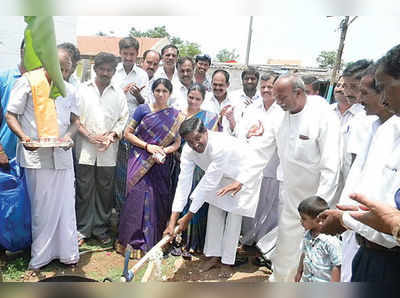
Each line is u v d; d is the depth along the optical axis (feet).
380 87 4.42
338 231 5.72
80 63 9.14
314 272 6.30
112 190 9.95
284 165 7.97
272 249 9.58
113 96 9.20
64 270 8.38
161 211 9.55
